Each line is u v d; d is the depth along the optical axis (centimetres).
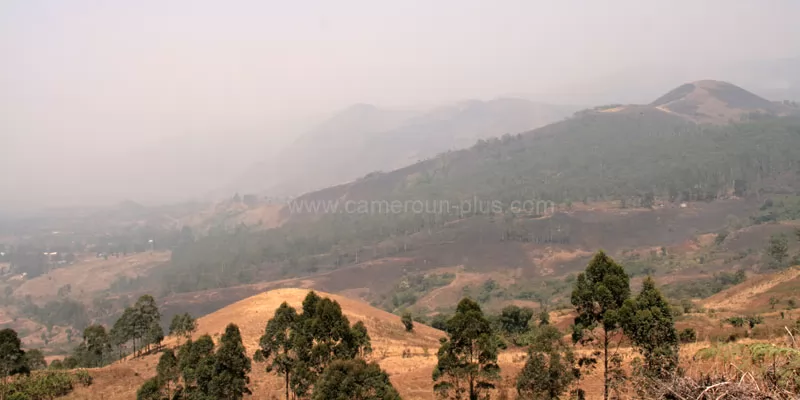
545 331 2909
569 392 2720
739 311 6494
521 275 19725
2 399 3959
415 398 3416
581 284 2741
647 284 2522
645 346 2339
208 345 3628
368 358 5012
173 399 3709
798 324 2430
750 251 16150
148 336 6475
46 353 14725
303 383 3109
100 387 4562
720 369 1248
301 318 3516
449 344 2875
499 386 3158
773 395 1011
